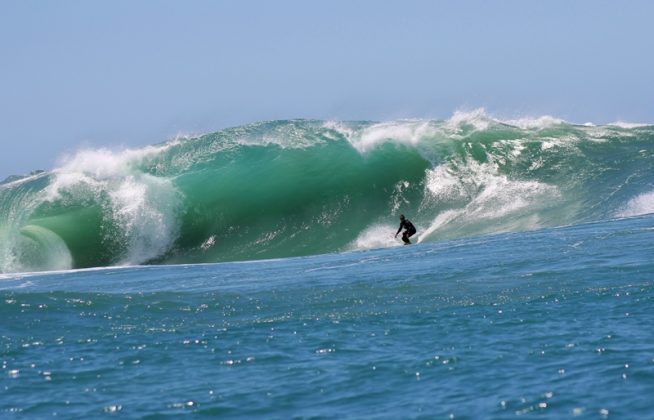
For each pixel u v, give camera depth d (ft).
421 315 172.86
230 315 184.44
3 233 422.82
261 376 133.80
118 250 417.49
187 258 418.31
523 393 115.24
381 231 414.00
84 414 118.83
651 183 390.42
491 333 152.87
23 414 120.06
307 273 254.68
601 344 138.72
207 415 115.55
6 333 173.68
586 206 385.70
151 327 175.73
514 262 231.71
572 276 201.16
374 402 116.67
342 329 164.96
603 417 103.55
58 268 413.18
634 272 200.03
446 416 108.58
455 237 385.29
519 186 416.26
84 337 169.17
